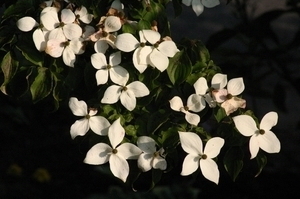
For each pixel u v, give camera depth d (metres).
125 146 1.83
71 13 1.90
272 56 2.66
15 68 1.89
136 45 1.86
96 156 1.83
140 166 1.82
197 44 1.92
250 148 1.83
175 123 1.85
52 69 1.90
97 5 1.93
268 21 2.61
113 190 3.31
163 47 1.87
